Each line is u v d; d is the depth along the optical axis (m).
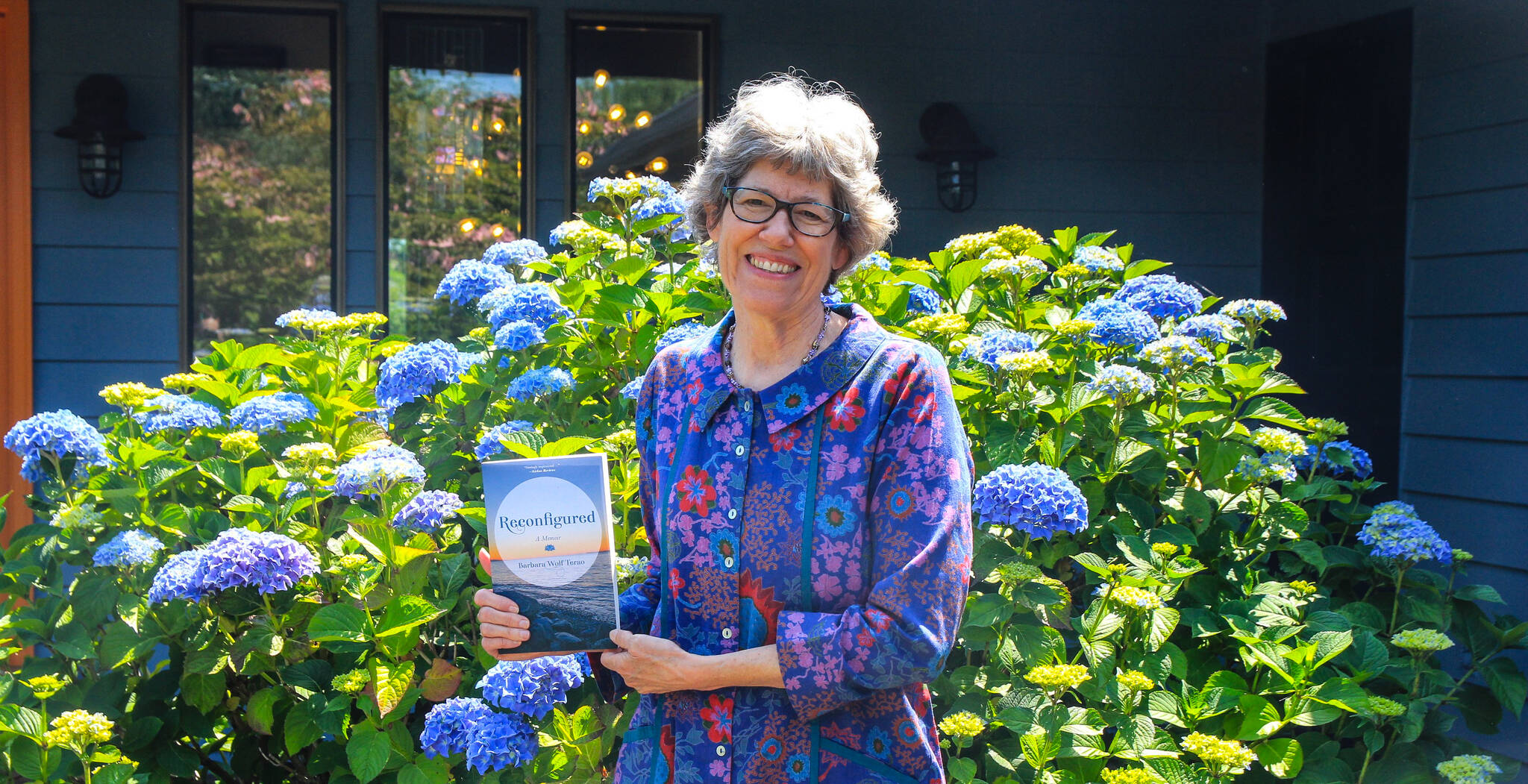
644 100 4.40
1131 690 1.82
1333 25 4.18
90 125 3.94
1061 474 1.84
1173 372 2.24
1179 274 4.64
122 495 2.09
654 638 1.24
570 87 4.33
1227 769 1.72
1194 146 4.66
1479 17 3.46
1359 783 1.93
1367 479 2.47
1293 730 2.13
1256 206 4.68
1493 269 3.41
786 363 1.32
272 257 4.20
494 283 2.56
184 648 1.98
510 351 2.32
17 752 1.82
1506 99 3.37
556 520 1.28
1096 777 1.85
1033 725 1.75
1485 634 2.30
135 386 2.31
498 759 1.72
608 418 2.34
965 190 4.48
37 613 2.08
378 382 2.37
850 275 2.36
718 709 1.25
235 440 2.05
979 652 2.05
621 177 4.40
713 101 4.38
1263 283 4.63
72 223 4.06
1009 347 2.11
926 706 1.31
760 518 1.24
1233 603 2.09
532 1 4.28
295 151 4.21
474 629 1.99
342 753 1.94
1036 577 1.84
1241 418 2.32
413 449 2.36
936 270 2.72
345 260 4.24
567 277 2.60
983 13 4.54
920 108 4.52
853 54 4.47
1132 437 2.16
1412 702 2.03
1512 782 2.33
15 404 4.04
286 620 1.92
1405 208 3.79
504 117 4.34
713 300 2.31
